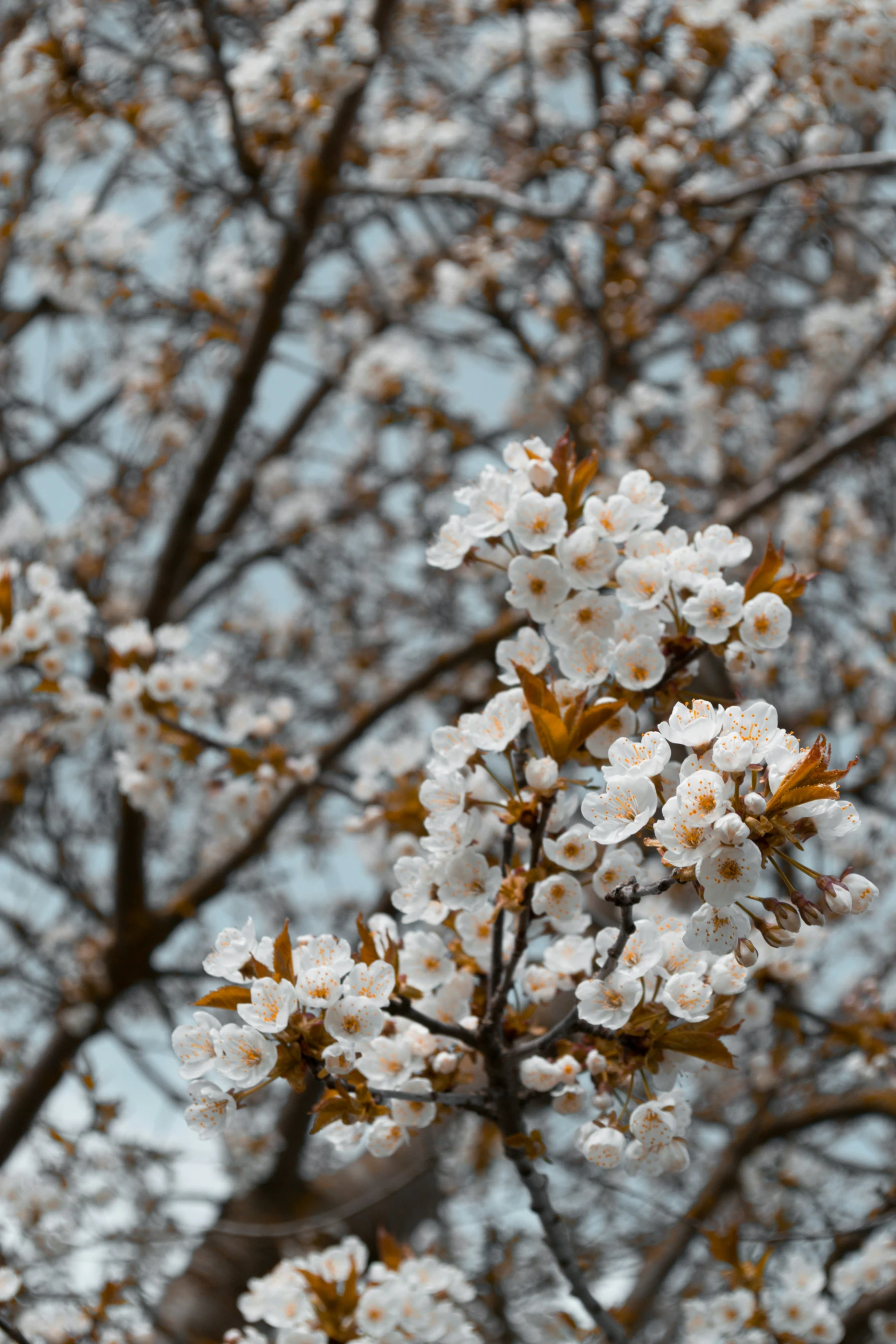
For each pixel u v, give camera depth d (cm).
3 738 481
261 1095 619
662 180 485
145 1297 406
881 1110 544
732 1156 547
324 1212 615
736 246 623
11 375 747
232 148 529
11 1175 444
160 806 398
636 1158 188
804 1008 388
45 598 370
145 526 763
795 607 449
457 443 627
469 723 197
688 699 206
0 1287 302
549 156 541
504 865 196
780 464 659
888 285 593
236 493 806
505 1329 485
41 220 548
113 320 649
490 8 602
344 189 552
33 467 768
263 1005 168
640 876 187
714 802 143
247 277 621
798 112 468
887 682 557
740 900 148
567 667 201
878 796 516
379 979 172
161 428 759
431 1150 541
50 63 493
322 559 805
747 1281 315
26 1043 609
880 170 467
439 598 741
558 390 670
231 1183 600
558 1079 196
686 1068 187
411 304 749
